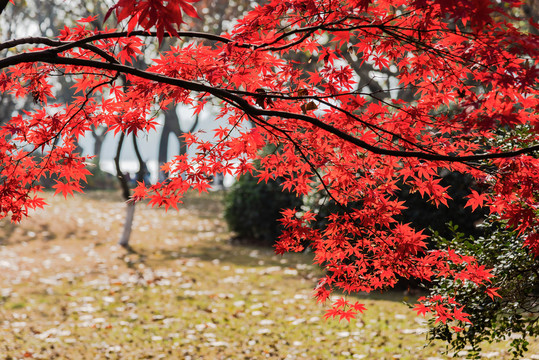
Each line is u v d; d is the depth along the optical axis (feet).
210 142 14.02
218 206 70.38
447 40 11.03
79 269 38.19
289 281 34.53
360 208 19.61
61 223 52.90
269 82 13.78
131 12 7.97
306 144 14.15
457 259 13.74
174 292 32.32
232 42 11.96
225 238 50.49
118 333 25.58
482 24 9.11
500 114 10.67
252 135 13.97
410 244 13.48
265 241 48.42
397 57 12.76
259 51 12.46
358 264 14.66
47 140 13.51
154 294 31.96
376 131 13.33
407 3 11.71
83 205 64.03
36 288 33.09
